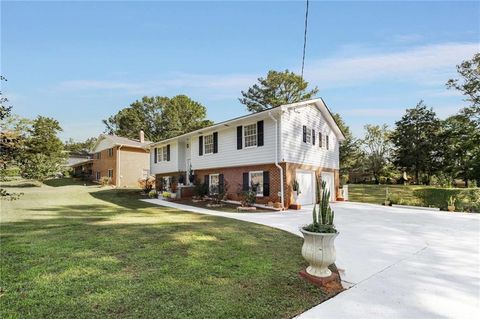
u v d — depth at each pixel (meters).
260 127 14.53
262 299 3.48
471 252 5.94
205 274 4.21
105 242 5.94
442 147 31.27
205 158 18.11
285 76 32.69
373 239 7.13
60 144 30.31
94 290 3.55
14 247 5.47
